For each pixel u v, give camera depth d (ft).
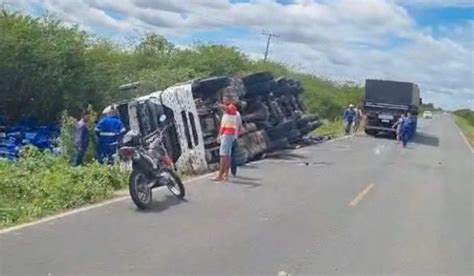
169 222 29.19
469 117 445.37
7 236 24.59
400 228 31.45
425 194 45.19
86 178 36.40
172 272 21.21
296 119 85.05
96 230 26.58
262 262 23.20
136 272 20.92
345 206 37.11
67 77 64.59
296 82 92.02
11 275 19.77
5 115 64.59
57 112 65.51
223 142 46.11
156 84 83.56
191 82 57.52
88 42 71.61
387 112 119.44
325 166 61.41
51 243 23.93
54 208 30.48
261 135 67.21
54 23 71.72
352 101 215.31
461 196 45.62
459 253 26.68
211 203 35.22
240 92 63.31
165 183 34.63
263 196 39.04
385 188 46.96
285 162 63.82
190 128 53.72
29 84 62.54
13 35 60.44
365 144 100.22
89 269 20.92
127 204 33.24
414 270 23.43
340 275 22.18
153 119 54.90
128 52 112.78
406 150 92.32
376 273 22.67
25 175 34.99
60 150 51.06
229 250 24.66
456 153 96.58
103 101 69.51
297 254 24.73
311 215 33.40
